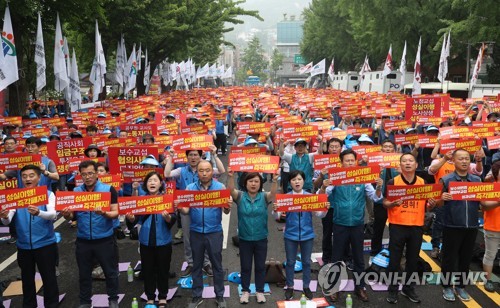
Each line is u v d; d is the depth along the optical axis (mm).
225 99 26766
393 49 40844
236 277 6938
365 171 6062
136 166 7781
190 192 5852
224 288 6293
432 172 7293
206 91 43781
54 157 9234
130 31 30438
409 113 12969
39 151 9445
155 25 30766
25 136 11945
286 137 9430
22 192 5410
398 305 6145
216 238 6012
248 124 10992
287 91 43125
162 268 6070
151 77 43875
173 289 6609
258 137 11008
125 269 7445
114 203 5945
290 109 22953
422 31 37156
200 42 51281
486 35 27609
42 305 6156
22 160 7691
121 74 27359
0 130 13859
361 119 15211
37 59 15461
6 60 14195
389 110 15477
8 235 9180
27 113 20312
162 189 6270
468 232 6098
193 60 64625
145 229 5977
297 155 8891
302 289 6586
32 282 5867
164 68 49562
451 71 44969
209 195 5859
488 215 6320
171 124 11812
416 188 5844
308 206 5926
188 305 6125
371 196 6297
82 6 19766
